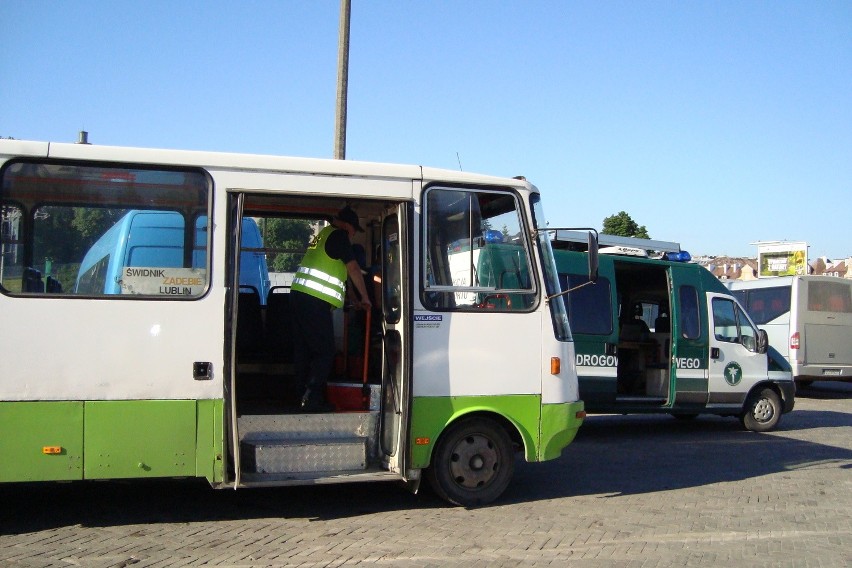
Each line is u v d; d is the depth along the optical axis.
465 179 7.45
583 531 6.97
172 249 6.58
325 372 7.52
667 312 13.27
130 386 6.39
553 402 7.62
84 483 8.16
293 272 8.58
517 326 7.55
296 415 7.09
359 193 7.08
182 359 6.52
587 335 11.94
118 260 6.47
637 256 12.86
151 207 6.57
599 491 8.65
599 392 12.02
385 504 7.68
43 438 6.20
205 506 7.42
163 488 8.07
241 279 8.55
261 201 7.96
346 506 7.57
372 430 7.34
